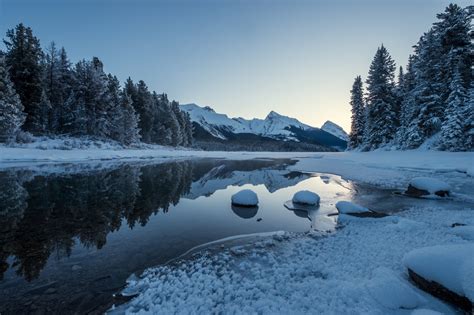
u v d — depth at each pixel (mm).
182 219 8727
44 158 24938
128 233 7191
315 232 7414
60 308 3732
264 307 3686
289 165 30531
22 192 11852
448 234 6691
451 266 3879
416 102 31031
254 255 5750
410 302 3645
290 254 5852
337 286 4176
